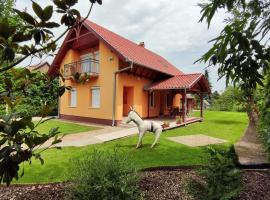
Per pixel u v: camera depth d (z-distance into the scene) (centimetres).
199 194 386
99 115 1605
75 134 1183
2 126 124
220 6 217
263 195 436
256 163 570
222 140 1018
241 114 2222
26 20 132
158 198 441
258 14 229
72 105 1886
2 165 121
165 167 608
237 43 207
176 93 1973
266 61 239
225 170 373
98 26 1791
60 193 457
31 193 462
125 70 1477
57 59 1880
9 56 131
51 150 796
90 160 405
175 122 1538
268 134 558
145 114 1736
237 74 246
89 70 1625
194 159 689
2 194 460
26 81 186
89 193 359
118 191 366
